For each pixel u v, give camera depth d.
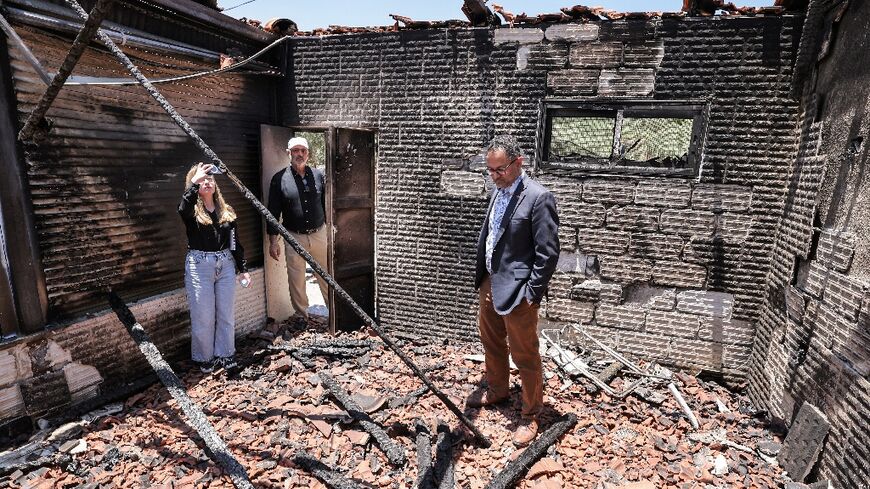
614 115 3.83
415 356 4.21
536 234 2.66
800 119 3.30
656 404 3.44
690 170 3.66
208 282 3.63
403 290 4.64
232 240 3.75
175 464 2.63
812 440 2.59
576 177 3.93
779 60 3.32
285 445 2.83
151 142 3.52
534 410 3.03
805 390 2.79
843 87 2.67
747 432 3.12
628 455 2.85
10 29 2.50
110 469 2.60
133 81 3.12
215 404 3.26
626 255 3.94
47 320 2.97
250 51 4.33
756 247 3.61
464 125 4.12
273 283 4.91
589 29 3.68
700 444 2.99
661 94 3.62
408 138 4.30
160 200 3.66
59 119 2.89
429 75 4.13
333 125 4.48
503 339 3.23
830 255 2.63
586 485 2.58
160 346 3.76
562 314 4.23
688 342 3.92
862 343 2.24
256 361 3.98
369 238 4.70
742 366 3.81
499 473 2.61
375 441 2.93
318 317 5.24
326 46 4.37
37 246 2.85
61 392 3.05
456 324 4.54
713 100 3.51
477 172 4.17
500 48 3.92
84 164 3.07
